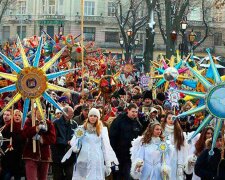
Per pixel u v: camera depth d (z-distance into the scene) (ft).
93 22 350.64
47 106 70.28
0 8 337.31
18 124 54.85
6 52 114.52
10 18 355.15
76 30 352.49
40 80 52.01
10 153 55.26
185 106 66.13
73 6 352.28
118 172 58.08
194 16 333.01
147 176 50.90
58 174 60.39
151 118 61.62
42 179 55.31
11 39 350.02
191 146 54.34
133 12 237.66
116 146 57.67
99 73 106.01
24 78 51.83
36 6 354.95
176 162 52.70
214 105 43.42
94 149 53.52
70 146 59.36
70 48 99.14
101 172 53.72
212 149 42.80
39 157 54.39
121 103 76.54
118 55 346.95
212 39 333.01
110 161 53.93
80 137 53.57
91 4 353.10
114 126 57.62
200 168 44.32
